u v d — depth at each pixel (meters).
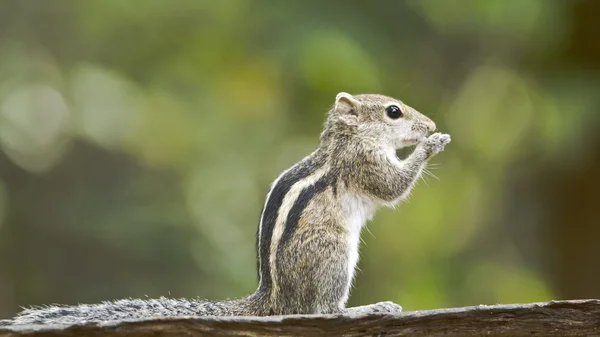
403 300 18.03
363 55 16.69
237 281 18.30
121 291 18.11
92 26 20.48
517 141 18.53
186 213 18.98
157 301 7.96
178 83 20.03
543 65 17.56
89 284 18.58
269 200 8.59
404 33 17.95
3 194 20.25
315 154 9.30
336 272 8.29
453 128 18.95
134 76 20.75
